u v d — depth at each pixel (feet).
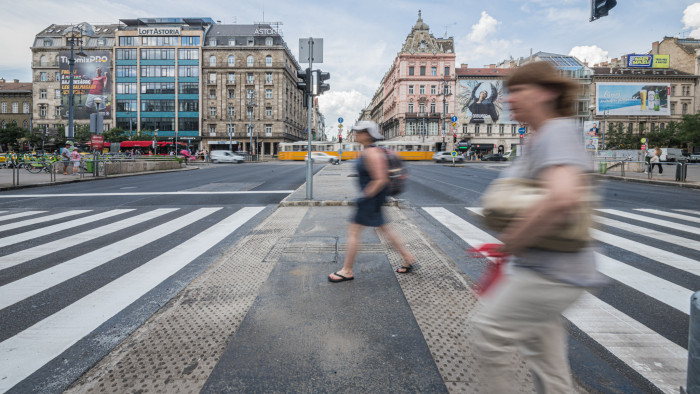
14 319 9.75
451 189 43.24
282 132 218.79
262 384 6.59
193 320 9.06
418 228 19.74
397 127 218.59
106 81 219.00
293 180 54.90
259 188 43.80
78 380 6.88
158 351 7.69
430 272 12.42
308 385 6.55
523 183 4.66
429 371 6.93
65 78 219.41
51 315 9.98
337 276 11.58
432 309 9.57
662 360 7.73
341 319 9.02
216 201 33.22
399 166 12.35
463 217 24.95
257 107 218.18
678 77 208.33
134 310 10.30
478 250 5.16
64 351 8.16
